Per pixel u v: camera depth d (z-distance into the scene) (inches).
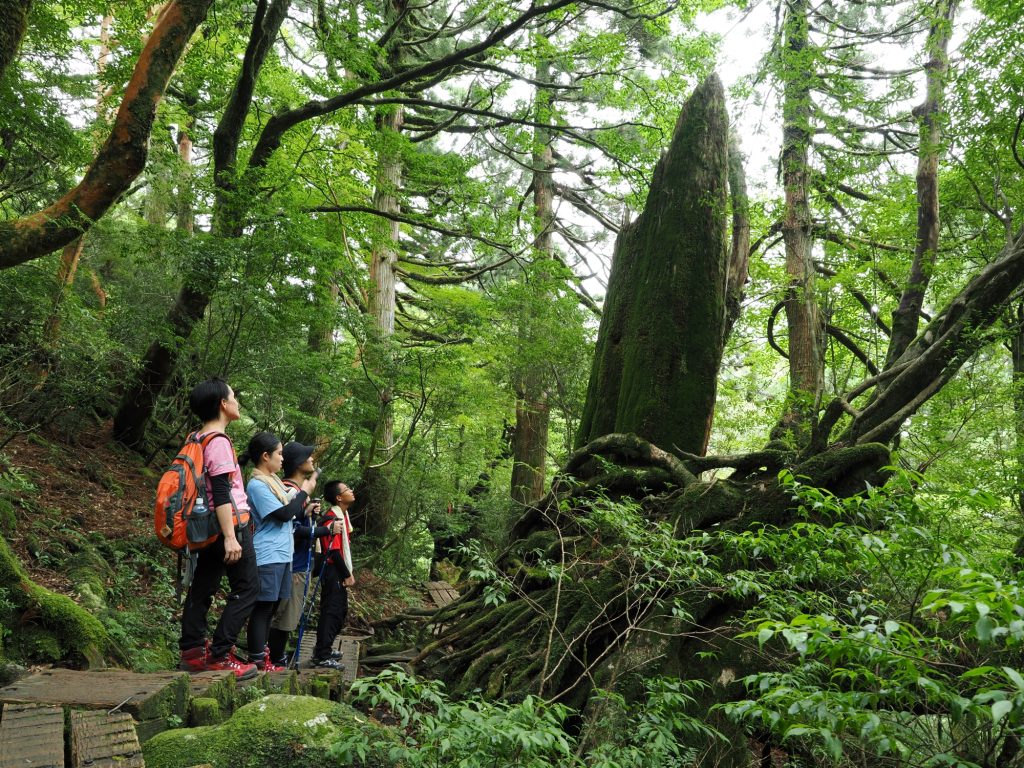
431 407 505.0
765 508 256.4
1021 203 377.4
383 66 509.4
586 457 329.1
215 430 176.7
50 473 347.9
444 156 497.4
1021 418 385.7
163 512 169.2
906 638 107.3
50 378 352.8
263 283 319.6
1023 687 78.7
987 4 306.7
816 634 101.2
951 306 293.3
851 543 160.2
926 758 114.0
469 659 270.2
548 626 253.1
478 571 202.2
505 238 562.9
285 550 199.5
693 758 164.4
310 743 118.4
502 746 118.2
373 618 392.5
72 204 256.2
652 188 373.7
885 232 459.2
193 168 494.0
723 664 221.3
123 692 123.0
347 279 428.1
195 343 367.2
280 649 229.6
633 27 545.0
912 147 535.5
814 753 154.2
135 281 431.5
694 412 333.4
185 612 176.2
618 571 247.6
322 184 501.4
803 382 464.8
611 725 190.9
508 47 456.8
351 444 455.2
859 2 493.7
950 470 383.2
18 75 293.0
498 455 690.2
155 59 264.2
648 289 350.6
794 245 482.3
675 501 278.4
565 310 554.3
